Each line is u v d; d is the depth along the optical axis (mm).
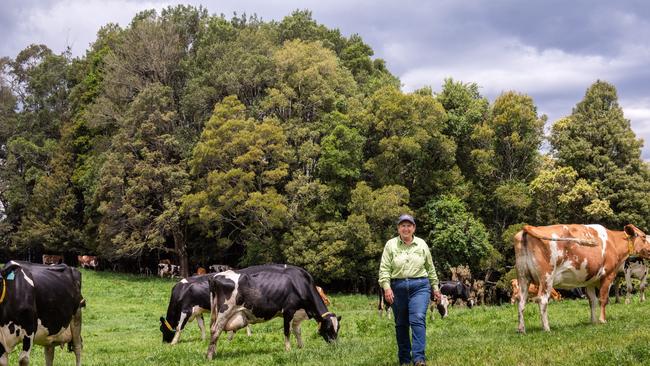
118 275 54062
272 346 13172
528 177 46188
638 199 37750
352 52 62656
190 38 60281
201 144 43031
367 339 13602
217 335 11492
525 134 45594
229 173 40406
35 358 13711
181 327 16109
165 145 49219
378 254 41469
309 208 42719
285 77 48531
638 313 14477
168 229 48969
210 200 42156
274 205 39594
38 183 62312
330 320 12219
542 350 8789
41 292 9000
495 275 44469
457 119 47000
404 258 8164
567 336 10289
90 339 19016
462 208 41344
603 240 12711
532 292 23094
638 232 13406
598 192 39188
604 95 41625
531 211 43375
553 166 43438
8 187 68375
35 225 62094
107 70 56688
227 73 48344
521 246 12172
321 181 44312
